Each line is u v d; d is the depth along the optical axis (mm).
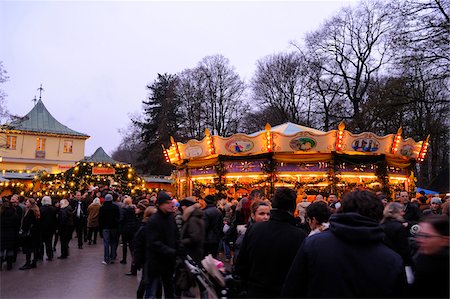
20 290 7383
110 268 9766
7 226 9602
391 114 25469
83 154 47219
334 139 16125
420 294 2584
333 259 2420
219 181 17359
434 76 19875
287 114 41438
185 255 5227
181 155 19156
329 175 16500
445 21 18969
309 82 38688
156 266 5336
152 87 52219
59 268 9727
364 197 2635
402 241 4219
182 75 47000
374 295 2332
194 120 45250
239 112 45344
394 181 18562
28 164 44562
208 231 8133
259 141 16656
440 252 2535
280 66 41781
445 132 24922
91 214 14586
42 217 10656
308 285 2525
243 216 9070
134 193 24031
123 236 10023
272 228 3549
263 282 3414
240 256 3713
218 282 3854
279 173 16812
